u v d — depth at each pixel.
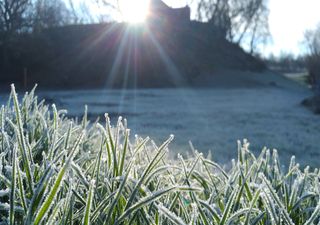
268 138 11.46
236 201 1.43
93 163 1.84
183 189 1.32
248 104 24.94
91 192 1.11
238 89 41.53
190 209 1.64
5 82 38.28
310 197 1.72
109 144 1.55
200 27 52.66
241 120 16.31
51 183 1.32
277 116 18.12
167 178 1.87
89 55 40.97
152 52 42.53
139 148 1.67
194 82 43.34
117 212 1.31
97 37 41.75
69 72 39.75
